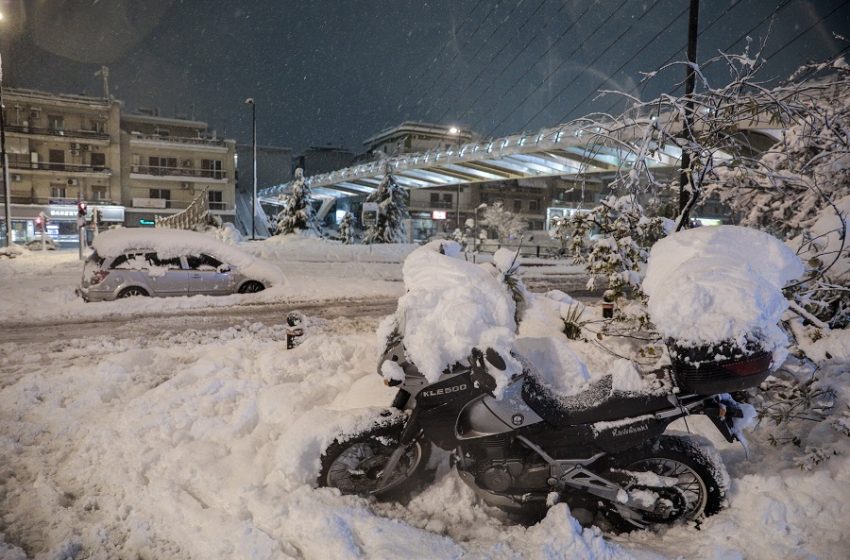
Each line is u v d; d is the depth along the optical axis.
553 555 3.13
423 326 3.57
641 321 6.49
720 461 3.57
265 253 26.77
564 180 79.38
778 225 8.92
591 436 3.50
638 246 8.02
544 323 7.38
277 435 4.50
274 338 9.09
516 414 3.48
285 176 86.56
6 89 53.56
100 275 12.00
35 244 37.72
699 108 6.62
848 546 3.18
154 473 4.05
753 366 3.28
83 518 3.63
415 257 4.02
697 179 7.09
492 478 3.54
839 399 4.46
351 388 4.85
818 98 6.80
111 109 57.62
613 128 6.79
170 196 61.34
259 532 3.25
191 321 10.48
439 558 3.06
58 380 6.03
